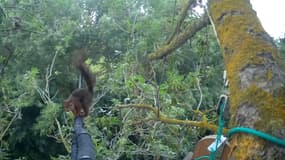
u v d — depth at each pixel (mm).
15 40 11219
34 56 11414
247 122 1695
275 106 1674
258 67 1806
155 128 6133
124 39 11273
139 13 10289
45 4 11961
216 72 7617
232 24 2039
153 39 7492
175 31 3697
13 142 11625
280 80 1751
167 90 6188
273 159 1601
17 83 9312
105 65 7902
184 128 6473
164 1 10914
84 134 3699
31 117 11656
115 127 7094
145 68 5977
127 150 6777
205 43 5230
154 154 6711
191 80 6258
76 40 11648
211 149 2545
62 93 11438
